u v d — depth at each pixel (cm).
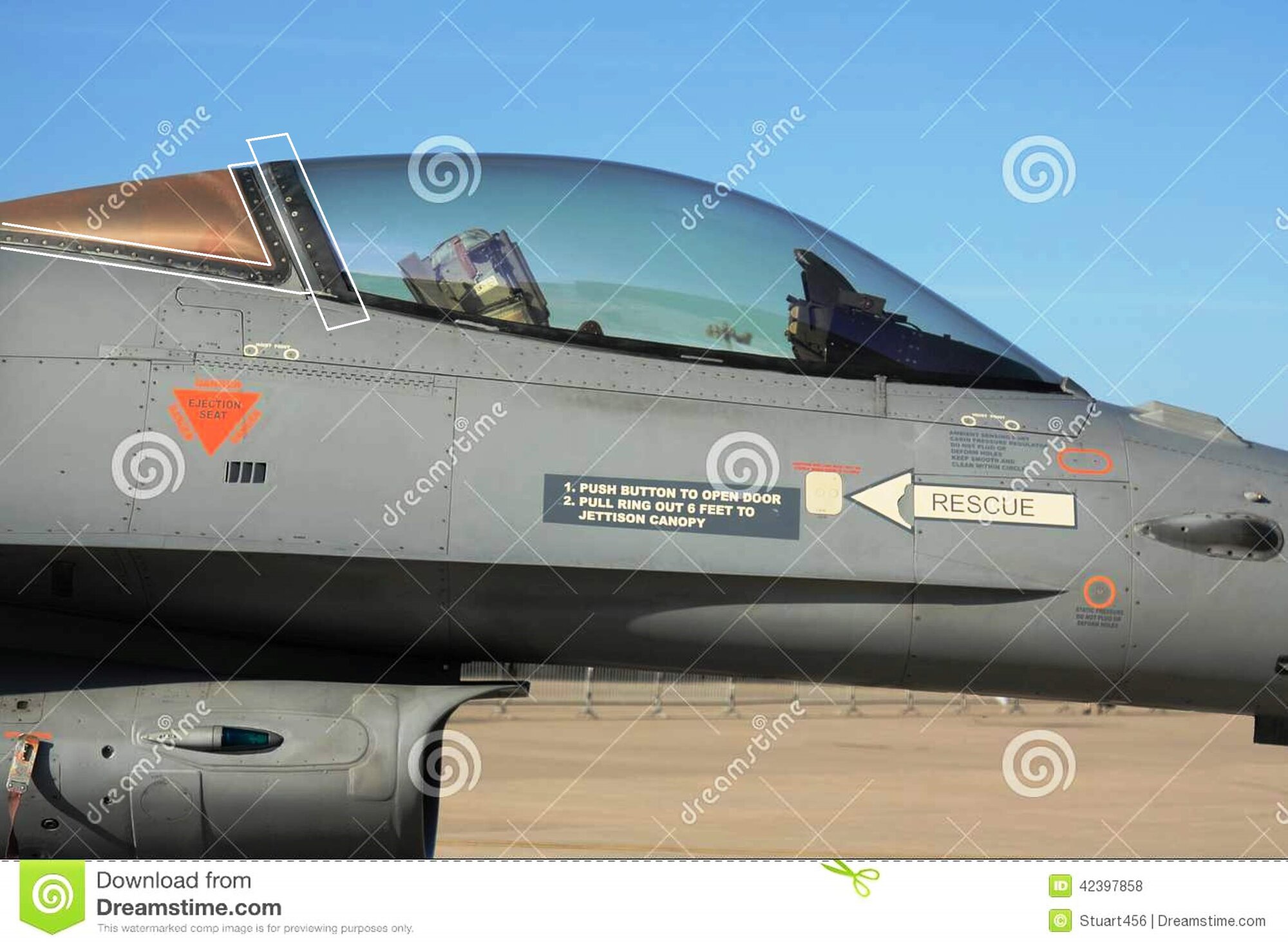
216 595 556
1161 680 586
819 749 2083
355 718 545
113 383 538
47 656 558
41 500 528
